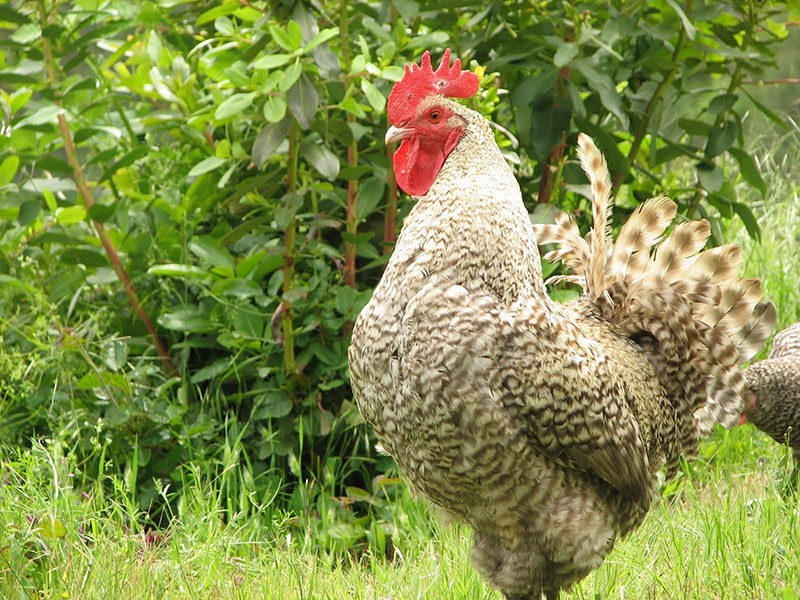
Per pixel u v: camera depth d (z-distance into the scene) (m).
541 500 5.02
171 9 8.80
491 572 5.30
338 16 7.66
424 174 5.30
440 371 4.76
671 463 5.97
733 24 8.27
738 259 5.77
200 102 8.13
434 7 7.46
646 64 8.05
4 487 6.28
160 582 6.00
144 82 8.34
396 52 7.37
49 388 7.71
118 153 7.74
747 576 5.82
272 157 7.62
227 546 6.40
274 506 7.42
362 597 6.02
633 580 6.03
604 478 5.13
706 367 5.80
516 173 8.38
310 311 7.66
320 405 7.75
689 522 6.71
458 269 4.93
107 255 8.19
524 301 5.02
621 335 5.75
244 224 7.31
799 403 7.58
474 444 4.83
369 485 7.74
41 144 8.26
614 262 5.77
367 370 5.00
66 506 6.21
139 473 7.53
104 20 8.52
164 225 8.29
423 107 5.20
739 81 8.25
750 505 6.98
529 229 5.20
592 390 5.01
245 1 7.33
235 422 7.50
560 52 7.18
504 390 4.81
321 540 6.94
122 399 7.55
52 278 8.05
